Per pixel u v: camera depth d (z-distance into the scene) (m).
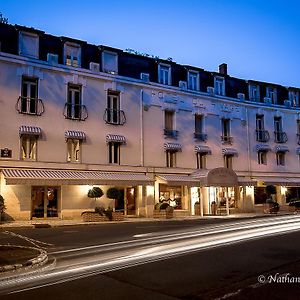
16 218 21.28
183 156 28.25
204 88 30.52
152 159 26.70
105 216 22.14
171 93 28.23
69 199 23.02
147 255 9.87
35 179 20.70
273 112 34.03
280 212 30.70
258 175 32.09
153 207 26.09
